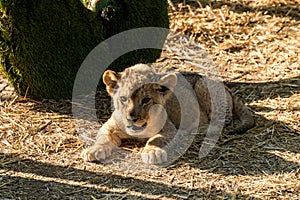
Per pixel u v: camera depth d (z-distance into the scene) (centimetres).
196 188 860
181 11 1519
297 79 1193
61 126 1031
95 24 1144
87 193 850
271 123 1031
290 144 971
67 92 1120
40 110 1080
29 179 883
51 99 1113
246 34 1403
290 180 878
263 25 1441
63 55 1103
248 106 1098
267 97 1130
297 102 1105
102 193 850
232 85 1177
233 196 841
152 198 838
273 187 862
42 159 934
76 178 885
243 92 1154
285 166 911
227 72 1239
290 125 1026
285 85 1172
